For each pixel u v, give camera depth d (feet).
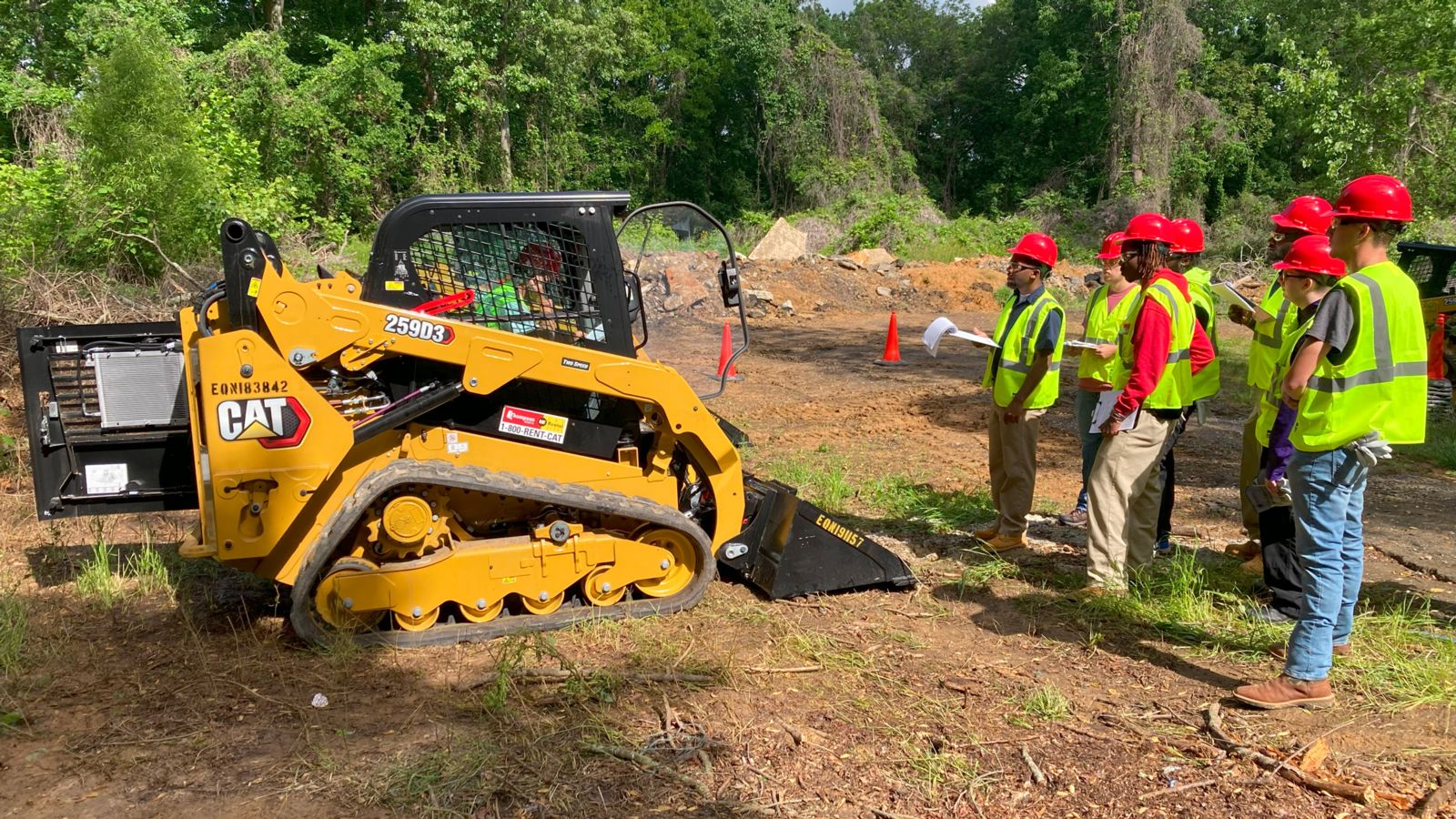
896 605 15.49
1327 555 11.74
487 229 13.67
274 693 11.78
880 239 90.79
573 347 13.62
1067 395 36.78
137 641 13.20
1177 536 19.61
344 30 85.51
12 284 28.53
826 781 10.25
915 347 48.03
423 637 13.11
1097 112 126.93
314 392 12.53
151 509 14.37
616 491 14.58
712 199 144.25
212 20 78.59
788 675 12.74
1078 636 14.43
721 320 54.24
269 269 12.38
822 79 128.47
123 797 9.57
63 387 14.11
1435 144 53.83
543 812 9.48
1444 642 13.85
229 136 44.24
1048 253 17.24
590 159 126.72
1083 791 10.18
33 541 17.29
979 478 23.81
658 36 131.75
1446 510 21.65
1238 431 30.37
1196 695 12.50
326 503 13.10
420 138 85.56
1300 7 95.96
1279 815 9.77
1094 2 115.14
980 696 12.34
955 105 159.63
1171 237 15.12
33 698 11.52
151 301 31.94
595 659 12.92
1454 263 33.27
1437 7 51.49
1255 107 118.01
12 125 53.42
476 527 14.15
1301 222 16.63
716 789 10.02
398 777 9.92
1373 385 11.23
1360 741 11.23
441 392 13.12
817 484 22.45
